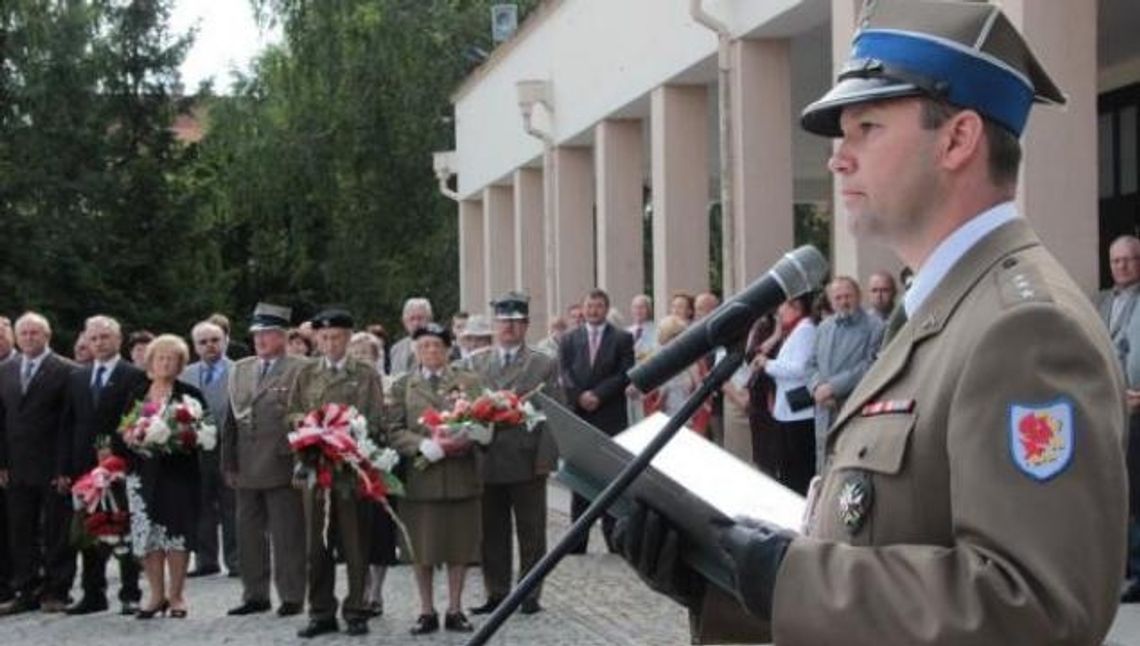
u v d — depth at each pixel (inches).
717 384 101.0
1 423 458.9
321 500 384.2
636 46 685.3
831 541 81.9
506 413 385.1
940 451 81.1
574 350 510.3
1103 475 75.4
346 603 388.5
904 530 82.0
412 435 388.5
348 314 396.2
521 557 423.8
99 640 394.0
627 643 353.1
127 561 436.1
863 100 86.7
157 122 1392.7
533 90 828.6
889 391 85.8
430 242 1480.1
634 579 442.0
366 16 1449.3
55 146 1318.9
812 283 102.6
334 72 1462.8
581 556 493.0
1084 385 76.8
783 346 438.9
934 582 76.0
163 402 429.4
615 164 746.2
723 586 86.7
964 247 86.4
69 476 440.5
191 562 545.3
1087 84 376.5
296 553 421.7
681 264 655.8
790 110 562.3
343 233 1489.9
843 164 89.0
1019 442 76.2
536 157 900.6
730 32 563.8
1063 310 78.4
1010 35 87.4
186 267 1391.5
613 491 91.7
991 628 73.8
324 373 393.4
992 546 75.3
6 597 462.6
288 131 1469.0
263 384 425.7
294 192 1485.0
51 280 1304.1
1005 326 78.7
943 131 85.8
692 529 86.9
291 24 1462.8
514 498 421.7
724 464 111.0
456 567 388.8
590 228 839.1
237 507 431.8
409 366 583.8
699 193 657.0
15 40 1309.1
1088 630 73.7
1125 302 347.9
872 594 77.2
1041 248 85.2
